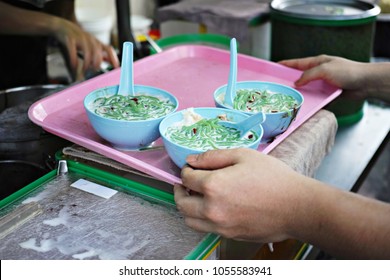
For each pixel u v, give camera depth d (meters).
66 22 1.43
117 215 0.73
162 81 1.13
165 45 1.53
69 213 0.73
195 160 0.70
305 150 0.86
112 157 0.79
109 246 0.67
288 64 1.19
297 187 0.66
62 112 0.96
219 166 0.69
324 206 0.65
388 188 1.92
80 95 1.01
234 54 0.91
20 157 0.90
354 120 1.29
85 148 0.84
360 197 0.67
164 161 0.81
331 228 0.65
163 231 0.70
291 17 1.23
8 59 1.55
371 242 0.64
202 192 0.66
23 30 1.43
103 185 0.79
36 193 0.77
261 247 0.90
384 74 1.07
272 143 0.84
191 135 0.78
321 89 1.13
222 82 1.14
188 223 0.69
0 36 1.51
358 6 1.40
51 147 0.91
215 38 1.53
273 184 0.66
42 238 0.68
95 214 0.73
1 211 0.73
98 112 0.84
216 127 0.79
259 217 0.66
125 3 1.28
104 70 1.28
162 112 0.85
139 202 0.76
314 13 1.31
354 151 1.15
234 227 0.67
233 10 1.67
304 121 0.95
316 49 1.25
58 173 0.82
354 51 1.25
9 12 1.42
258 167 0.67
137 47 1.31
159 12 1.76
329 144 1.00
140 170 0.77
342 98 1.18
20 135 0.89
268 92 0.99
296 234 0.68
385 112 1.34
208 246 0.69
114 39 2.07
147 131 0.80
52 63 1.82
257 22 1.65
